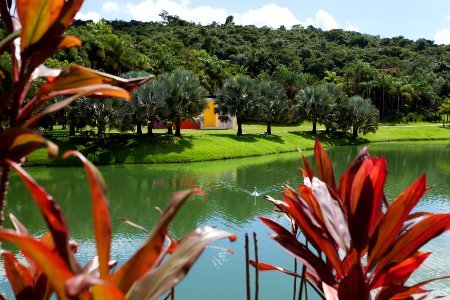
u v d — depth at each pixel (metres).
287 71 71.25
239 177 28.53
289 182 26.83
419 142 55.41
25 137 1.07
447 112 69.38
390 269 1.76
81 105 32.50
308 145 45.50
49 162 30.30
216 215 19.27
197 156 35.22
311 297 11.04
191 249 1.06
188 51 75.06
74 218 18.47
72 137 34.34
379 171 1.77
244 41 103.50
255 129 52.97
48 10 1.15
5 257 1.41
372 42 127.00
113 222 18.11
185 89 37.47
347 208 1.82
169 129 39.44
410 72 95.94
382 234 1.67
